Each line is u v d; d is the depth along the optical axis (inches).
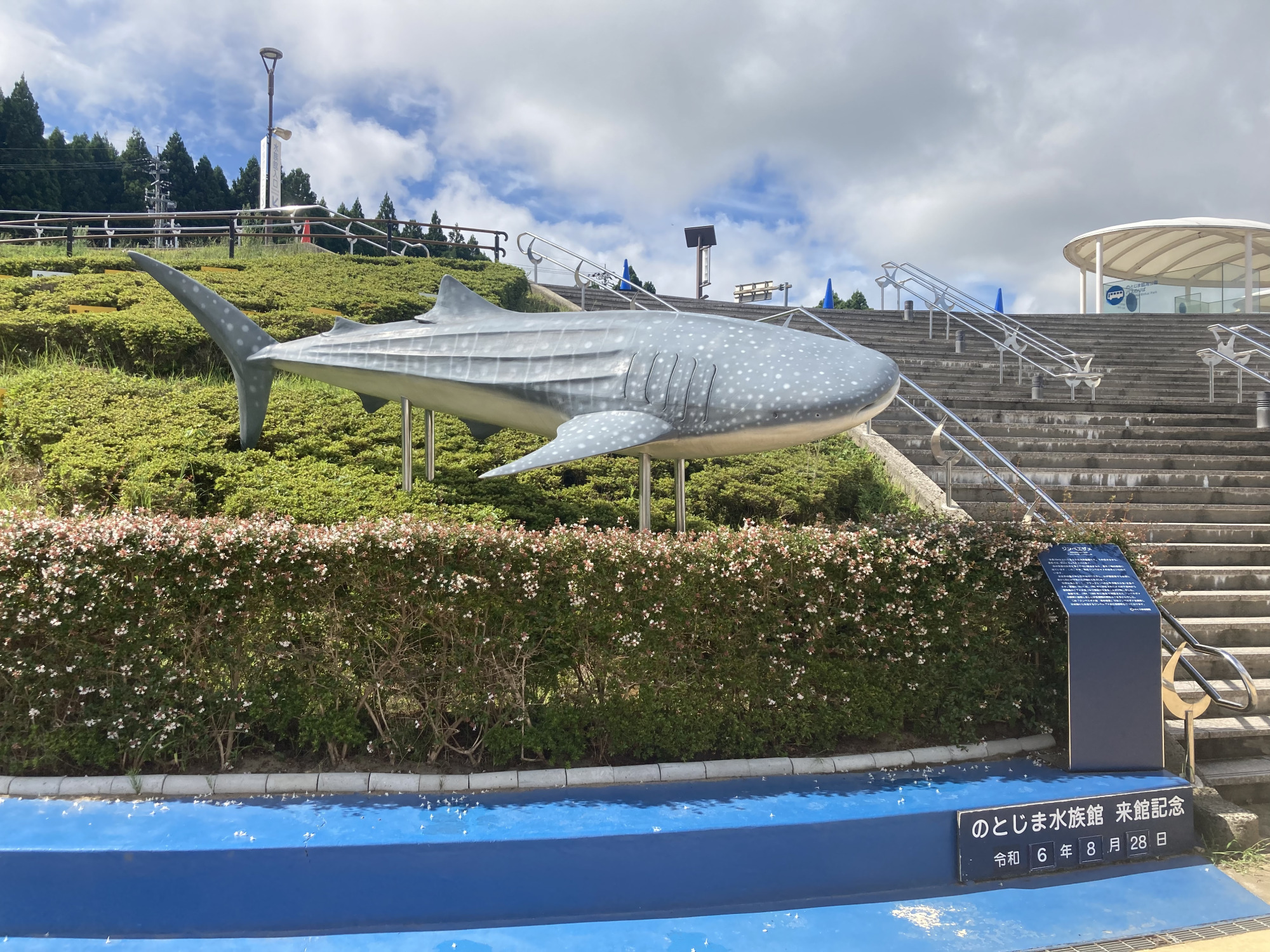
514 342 262.2
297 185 2640.3
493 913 147.6
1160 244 1077.8
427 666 176.4
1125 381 545.0
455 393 268.5
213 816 155.6
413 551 170.6
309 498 265.4
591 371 246.1
